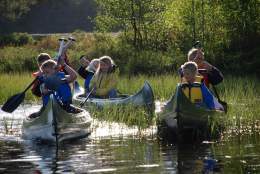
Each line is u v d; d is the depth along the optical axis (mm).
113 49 40594
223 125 17219
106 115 19094
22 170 12141
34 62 39750
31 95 26188
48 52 42906
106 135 16609
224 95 22453
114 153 13859
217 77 17875
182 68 16781
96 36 45750
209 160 12875
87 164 12609
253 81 28781
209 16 39875
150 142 15367
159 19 43031
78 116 16406
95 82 21688
